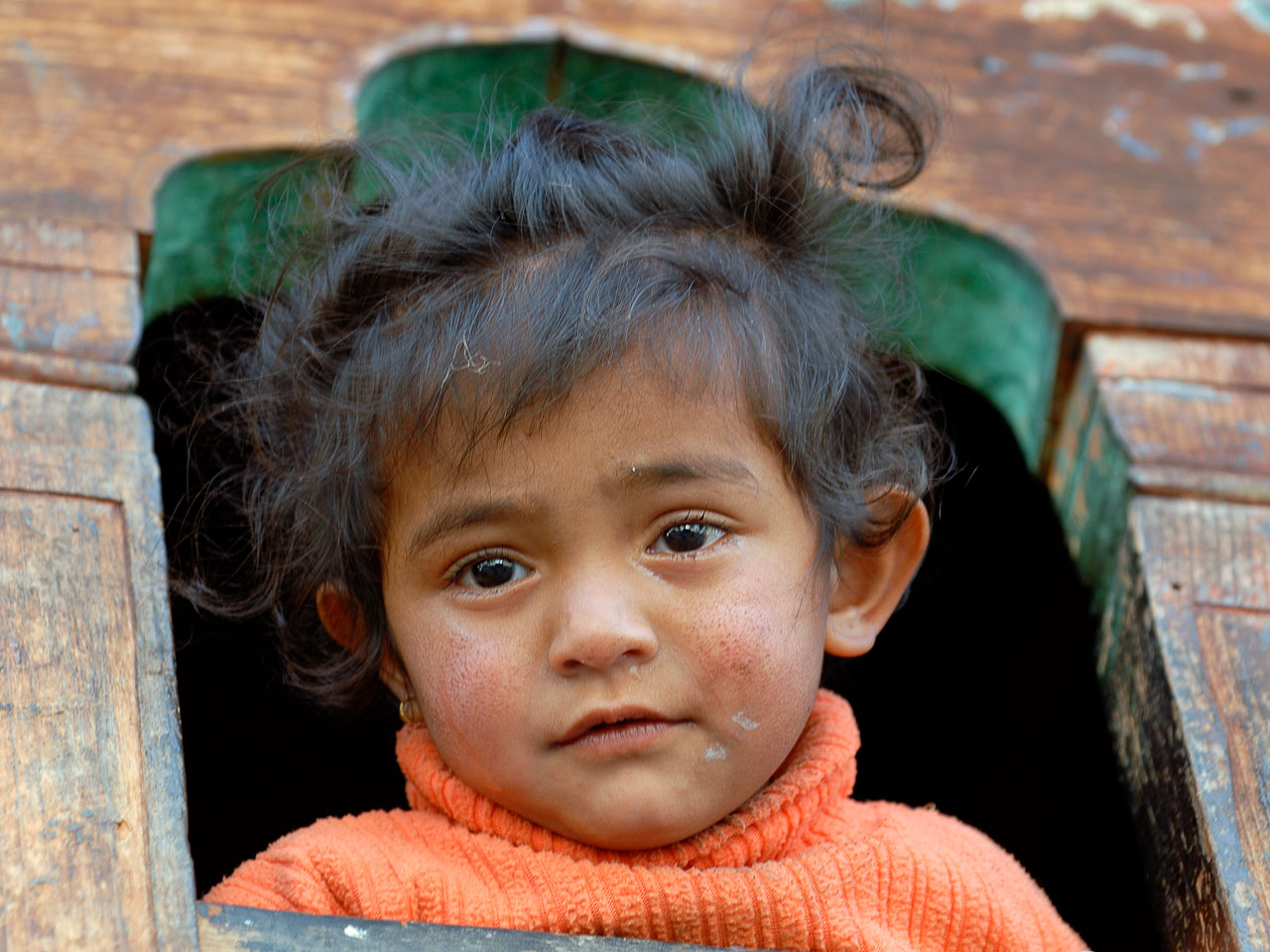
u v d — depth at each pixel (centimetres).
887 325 190
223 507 194
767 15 227
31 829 115
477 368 139
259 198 191
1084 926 203
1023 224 210
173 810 119
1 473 146
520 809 136
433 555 139
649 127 183
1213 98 244
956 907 141
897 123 181
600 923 132
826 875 137
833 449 154
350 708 173
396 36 224
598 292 140
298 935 111
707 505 136
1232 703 150
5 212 180
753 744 134
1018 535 234
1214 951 134
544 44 227
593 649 128
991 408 239
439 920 131
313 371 162
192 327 210
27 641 131
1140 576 165
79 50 210
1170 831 147
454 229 153
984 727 238
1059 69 244
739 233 160
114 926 109
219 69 211
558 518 134
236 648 229
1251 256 212
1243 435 182
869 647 156
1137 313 198
